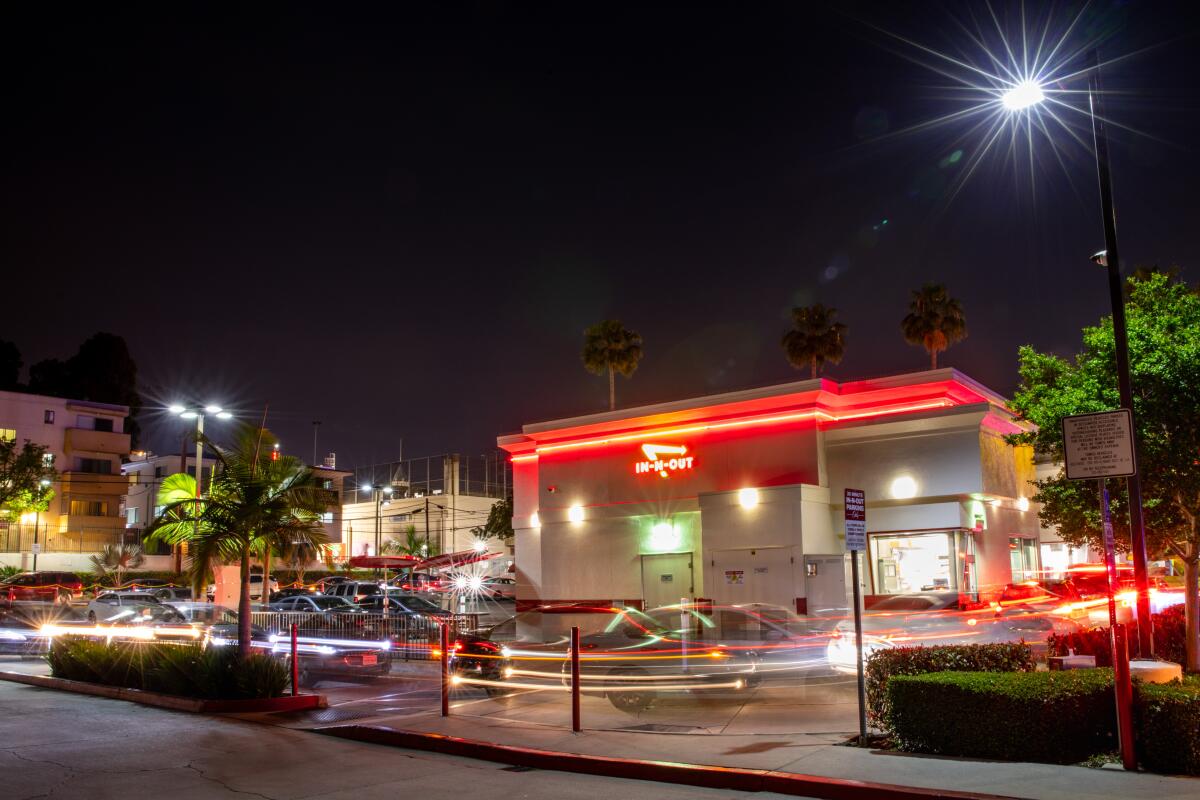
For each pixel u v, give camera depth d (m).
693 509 29.81
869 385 28.47
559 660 14.98
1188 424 13.50
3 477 51.53
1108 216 12.01
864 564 27.22
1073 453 9.60
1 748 11.35
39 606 30.50
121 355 89.69
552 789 9.28
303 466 16.78
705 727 12.31
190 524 16.17
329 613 22.77
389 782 9.65
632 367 48.47
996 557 27.84
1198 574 14.11
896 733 10.10
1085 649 14.62
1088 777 8.43
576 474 32.66
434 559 50.81
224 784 9.51
